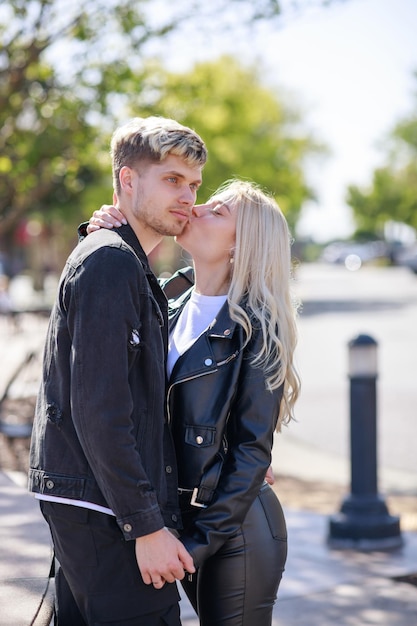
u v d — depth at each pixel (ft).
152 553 9.23
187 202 10.11
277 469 32.04
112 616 9.56
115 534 9.50
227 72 101.65
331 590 18.48
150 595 9.64
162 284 12.92
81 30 35.58
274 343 10.61
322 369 59.41
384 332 83.05
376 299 133.59
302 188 148.25
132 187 10.14
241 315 10.60
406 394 48.26
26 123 41.68
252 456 10.26
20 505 15.14
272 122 127.13
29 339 64.69
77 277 9.35
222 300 11.21
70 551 9.67
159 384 9.76
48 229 157.17
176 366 10.68
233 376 10.47
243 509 10.15
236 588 10.52
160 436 9.77
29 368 45.91
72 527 9.58
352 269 310.45
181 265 135.95
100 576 9.55
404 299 132.57
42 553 12.49
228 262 11.34
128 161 10.12
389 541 21.75
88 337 9.14
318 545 21.84
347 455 34.63
